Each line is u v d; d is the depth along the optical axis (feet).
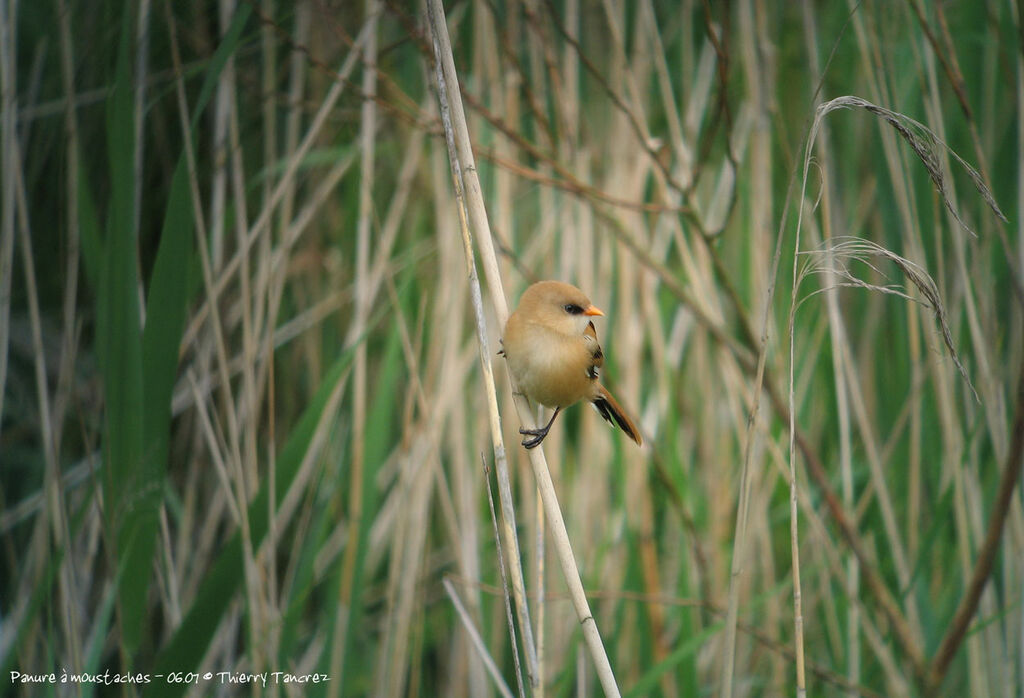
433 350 34.22
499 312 21.34
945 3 34.27
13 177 26.63
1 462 34.55
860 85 36.47
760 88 33.60
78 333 27.78
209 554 34.71
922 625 30.76
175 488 35.81
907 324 32.73
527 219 39.88
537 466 22.39
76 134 29.17
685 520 30.86
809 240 34.47
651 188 37.73
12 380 35.22
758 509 33.68
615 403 26.50
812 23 32.24
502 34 29.32
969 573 29.68
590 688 31.37
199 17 34.01
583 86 38.52
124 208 23.98
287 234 32.22
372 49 33.01
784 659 32.94
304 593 27.50
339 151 34.68
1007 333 32.55
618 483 33.47
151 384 23.95
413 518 31.50
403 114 28.73
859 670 30.50
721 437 36.22
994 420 28.91
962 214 31.73
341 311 38.17
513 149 35.24
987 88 32.53
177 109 35.12
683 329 36.37
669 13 40.73
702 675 33.30
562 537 19.97
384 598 36.29
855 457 36.55
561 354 23.82
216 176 32.32
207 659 32.58
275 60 36.37
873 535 34.40
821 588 32.45
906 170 30.01
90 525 32.35
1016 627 30.07
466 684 32.68
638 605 31.65
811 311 35.32
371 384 37.40
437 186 34.50
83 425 25.02
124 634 24.16
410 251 35.06
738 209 37.93
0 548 34.53
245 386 30.37
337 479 31.89
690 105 36.37
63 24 28.66
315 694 28.12
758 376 18.89
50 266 35.06
